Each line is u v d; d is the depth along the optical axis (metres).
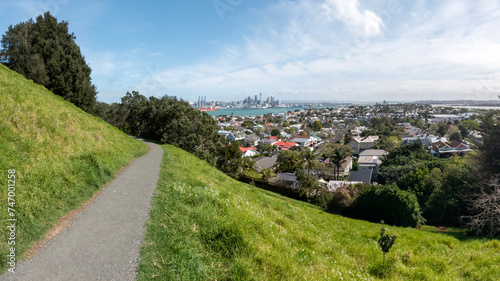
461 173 35.62
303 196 46.38
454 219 33.03
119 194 9.11
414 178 49.09
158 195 9.02
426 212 38.09
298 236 9.60
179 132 44.41
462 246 13.75
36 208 6.51
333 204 40.06
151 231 6.33
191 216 7.09
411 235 15.98
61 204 7.34
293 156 69.69
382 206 34.88
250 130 194.00
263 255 6.03
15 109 9.95
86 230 6.36
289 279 5.61
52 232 6.18
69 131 11.84
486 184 30.58
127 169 13.36
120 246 5.66
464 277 9.05
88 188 9.01
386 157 78.50
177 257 5.33
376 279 8.05
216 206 7.95
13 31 31.55
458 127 144.75
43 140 9.27
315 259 7.63
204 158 45.75
